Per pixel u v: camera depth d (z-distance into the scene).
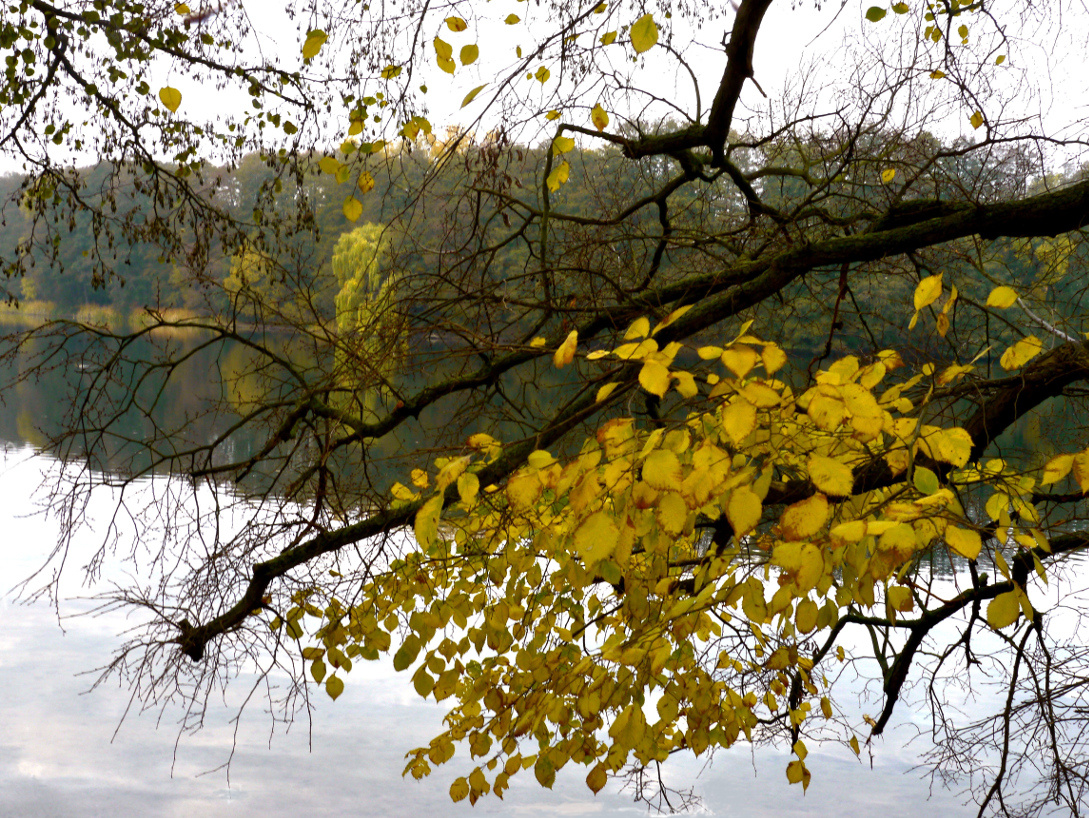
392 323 3.60
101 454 13.30
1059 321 3.19
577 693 2.11
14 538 10.33
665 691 2.32
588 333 3.85
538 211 3.87
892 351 2.06
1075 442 3.40
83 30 6.11
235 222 6.96
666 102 3.89
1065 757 3.05
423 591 2.90
